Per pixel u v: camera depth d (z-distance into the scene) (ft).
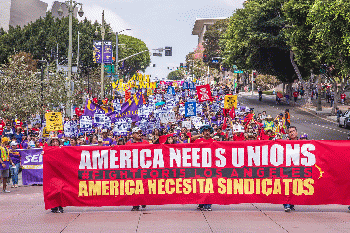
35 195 51.06
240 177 35.50
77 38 238.68
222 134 59.52
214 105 117.80
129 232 29.17
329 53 141.08
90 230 29.84
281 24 186.19
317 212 35.55
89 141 68.74
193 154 35.68
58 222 32.35
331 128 127.65
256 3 189.78
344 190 35.12
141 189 35.83
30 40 223.30
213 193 35.55
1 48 221.66
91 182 35.88
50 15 242.99
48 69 131.85
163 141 39.93
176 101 132.87
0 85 92.73
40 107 97.91
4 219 33.71
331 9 126.11
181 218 33.19
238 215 34.27
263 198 35.47
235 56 225.97
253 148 35.47
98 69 210.38
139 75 141.49
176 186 35.76
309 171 35.27
